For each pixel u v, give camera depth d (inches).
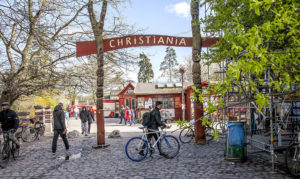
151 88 1229.1
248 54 119.5
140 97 1189.1
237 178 194.2
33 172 233.0
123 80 540.4
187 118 1101.1
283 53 141.3
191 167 232.5
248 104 335.3
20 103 806.5
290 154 200.2
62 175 219.9
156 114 274.8
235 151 246.4
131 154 268.5
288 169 199.2
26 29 353.7
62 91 516.7
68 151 341.7
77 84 473.1
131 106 1298.0
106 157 294.0
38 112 642.8
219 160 257.3
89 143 420.2
